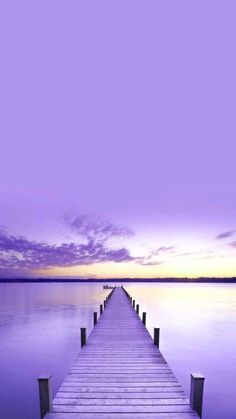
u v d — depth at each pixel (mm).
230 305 34156
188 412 3826
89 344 7664
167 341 16359
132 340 8109
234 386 9984
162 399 4219
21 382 10383
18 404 8578
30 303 37562
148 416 3713
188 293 62438
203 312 27609
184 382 10336
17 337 17250
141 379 5035
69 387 4645
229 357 13320
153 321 22594
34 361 12836
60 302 38625
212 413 8039
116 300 20844
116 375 5230
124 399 4203
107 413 3777
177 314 26219
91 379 5020
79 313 26625
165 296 49812
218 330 19391
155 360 6184
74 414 3740
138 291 68125
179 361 12727
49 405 3809
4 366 12195
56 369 11758
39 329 19516
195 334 18156
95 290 78188
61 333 18281
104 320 11594
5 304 36281
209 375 11023
